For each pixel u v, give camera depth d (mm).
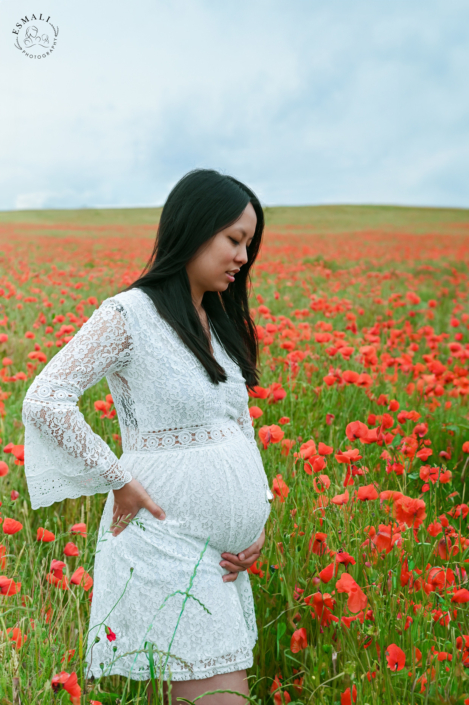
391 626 1779
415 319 8570
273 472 2762
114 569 1720
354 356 4777
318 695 1660
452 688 1643
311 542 2088
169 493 1688
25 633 1784
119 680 1892
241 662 1704
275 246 20781
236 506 1744
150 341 1654
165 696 1684
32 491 1682
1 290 6879
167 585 1655
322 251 19578
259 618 2105
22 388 4020
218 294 1973
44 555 2449
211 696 1650
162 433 1707
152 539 1677
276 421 3557
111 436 3203
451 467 3412
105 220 30719
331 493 2453
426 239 24938
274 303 8641
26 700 1486
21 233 22328
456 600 1828
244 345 2021
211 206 1702
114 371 1704
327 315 6824
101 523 1848
